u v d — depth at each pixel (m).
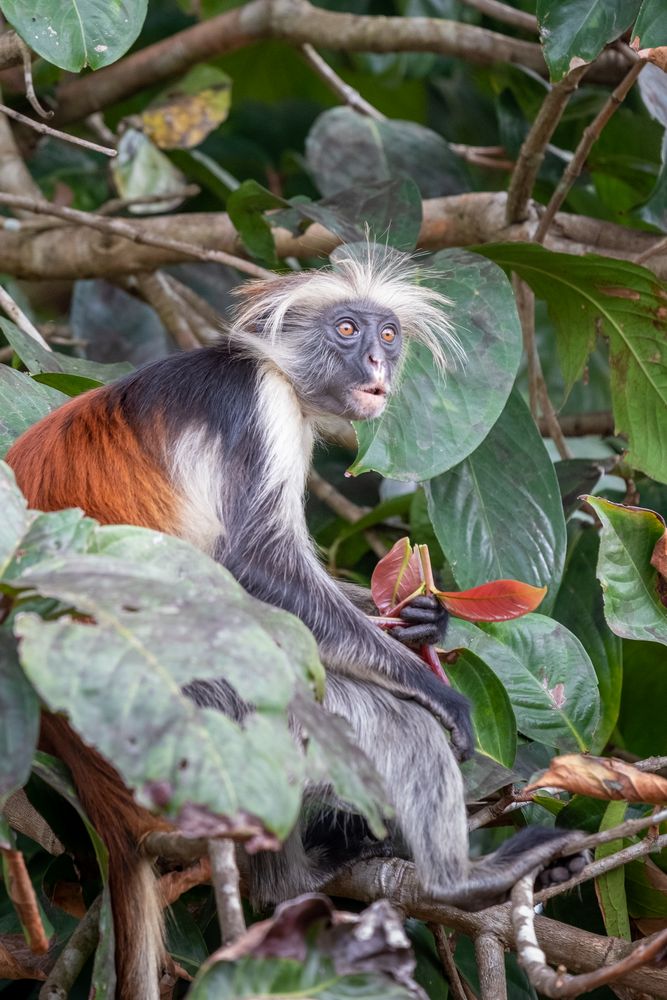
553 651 7.52
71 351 12.69
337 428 9.36
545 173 11.93
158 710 3.95
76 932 5.99
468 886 5.93
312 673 4.61
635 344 8.84
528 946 5.06
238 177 14.07
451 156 11.93
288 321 7.78
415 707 6.57
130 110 13.83
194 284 13.27
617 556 6.86
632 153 11.66
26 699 4.37
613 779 5.52
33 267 11.59
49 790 6.29
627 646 8.75
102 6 7.36
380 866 6.55
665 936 4.49
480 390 7.66
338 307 7.73
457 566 8.00
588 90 11.67
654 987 5.66
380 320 7.72
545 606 8.05
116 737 3.90
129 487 6.55
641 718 8.82
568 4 8.16
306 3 12.18
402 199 9.09
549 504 8.23
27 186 11.66
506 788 6.71
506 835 9.32
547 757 8.05
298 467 7.17
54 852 6.81
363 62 12.84
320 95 15.23
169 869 6.75
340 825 6.74
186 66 12.43
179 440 6.76
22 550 4.60
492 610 6.42
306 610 6.70
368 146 11.84
